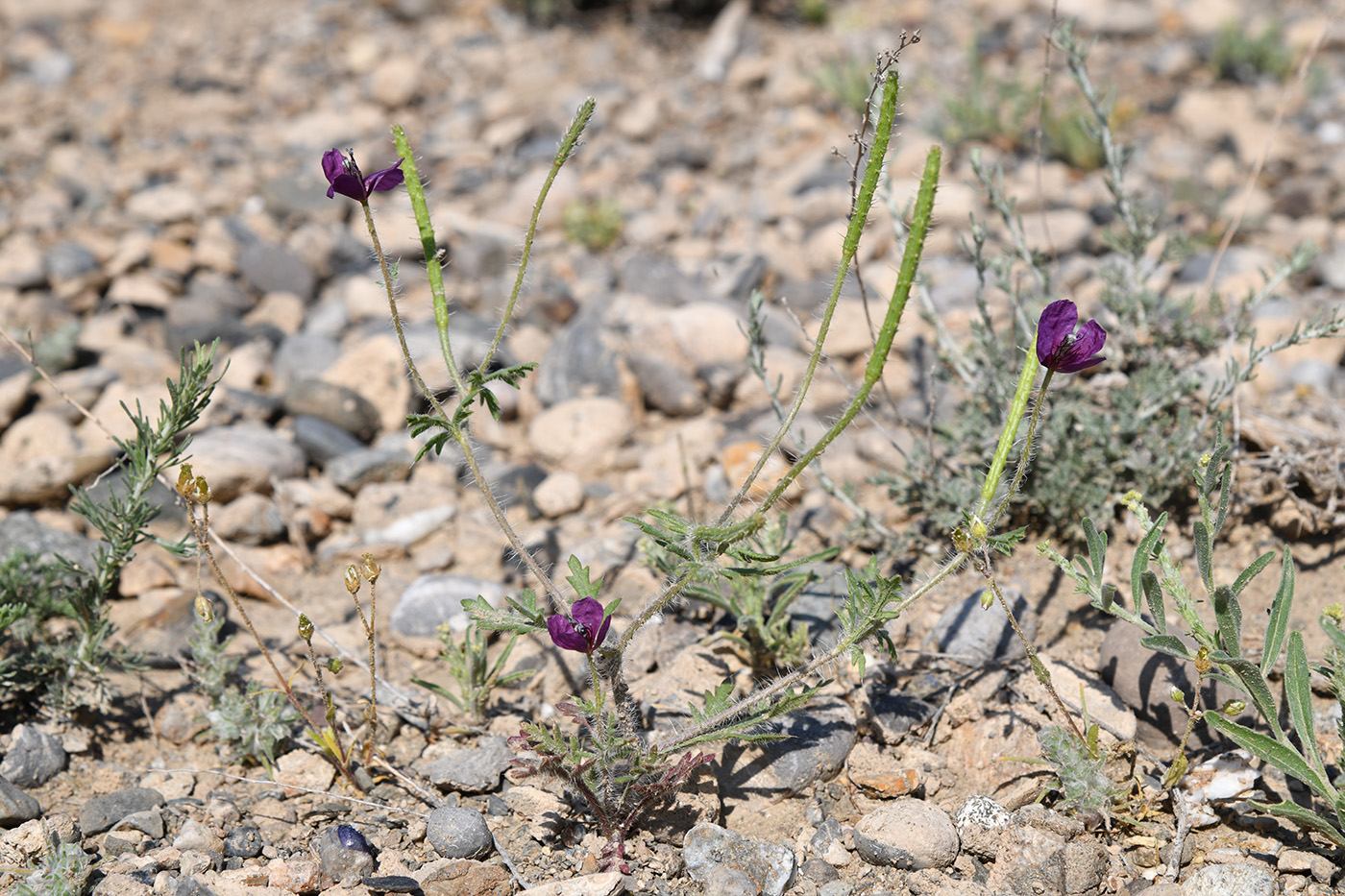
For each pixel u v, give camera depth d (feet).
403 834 3.15
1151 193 5.19
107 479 3.74
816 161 5.67
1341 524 3.43
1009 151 5.75
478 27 7.73
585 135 6.22
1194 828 3.13
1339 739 3.21
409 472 3.87
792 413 3.01
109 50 7.72
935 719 3.26
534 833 3.14
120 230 5.28
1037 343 2.95
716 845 3.09
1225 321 3.80
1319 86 6.22
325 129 6.46
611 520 3.72
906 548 3.56
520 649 3.42
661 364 4.04
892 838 3.10
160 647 3.43
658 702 3.29
